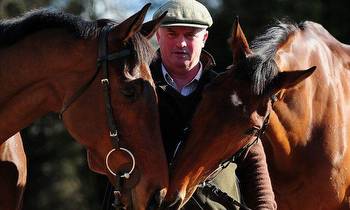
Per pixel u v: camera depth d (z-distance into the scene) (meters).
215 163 7.05
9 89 6.95
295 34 8.30
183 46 7.39
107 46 6.77
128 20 6.68
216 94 7.09
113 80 6.70
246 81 7.12
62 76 6.84
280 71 7.41
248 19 24.97
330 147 8.30
